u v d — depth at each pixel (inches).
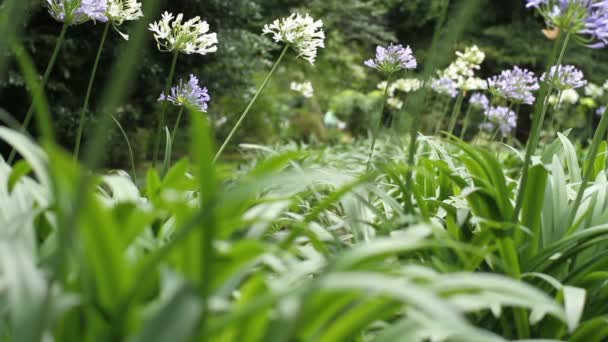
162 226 57.9
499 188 63.6
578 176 75.3
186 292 33.0
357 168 137.7
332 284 32.8
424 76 55.9
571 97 197.5
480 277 37.7
